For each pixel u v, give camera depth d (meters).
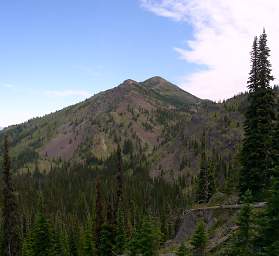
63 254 65.62
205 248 33.28
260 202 34.81
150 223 40.22
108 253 52.28
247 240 24.75
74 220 135.75
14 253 45.97
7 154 45.94
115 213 55.09
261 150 38.34
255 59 40.03
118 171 61.81
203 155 90.19
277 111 39.91
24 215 110.50
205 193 86.81
